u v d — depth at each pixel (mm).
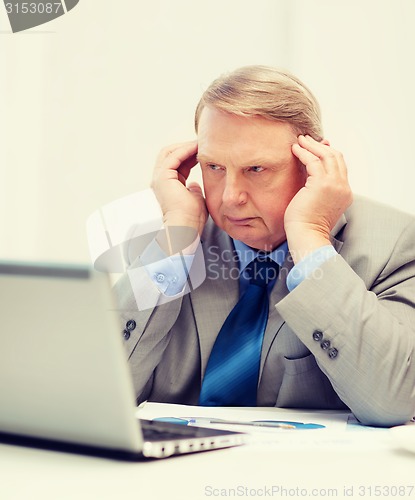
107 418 792
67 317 758
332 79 2465
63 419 822
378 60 2441
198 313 1573
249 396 1498
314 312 1257
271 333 1495
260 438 983
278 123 1457
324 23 2469
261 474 781
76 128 2568
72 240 2561
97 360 762
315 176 1446
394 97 2430
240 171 1462
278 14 2498
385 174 2439
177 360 1590
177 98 2541
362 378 1236
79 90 2568
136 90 2553
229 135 1442
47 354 785
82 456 837
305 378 1465
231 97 1436
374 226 1531
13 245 2580
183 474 771
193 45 2535
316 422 1192
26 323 782
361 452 899
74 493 696
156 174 1692
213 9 2527
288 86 1478
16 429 872
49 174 2576
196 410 1300
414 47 2418
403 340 1269
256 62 2514
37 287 761
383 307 1310
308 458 861
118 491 705
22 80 2590
